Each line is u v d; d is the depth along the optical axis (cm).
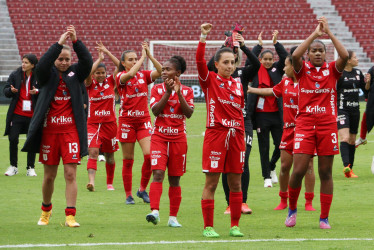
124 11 5253
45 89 1088
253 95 1485
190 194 1527
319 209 1316
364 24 5328
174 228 1112
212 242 970
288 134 1262
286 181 1297
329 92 1076
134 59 1413
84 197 1483
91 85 1535
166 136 1127
